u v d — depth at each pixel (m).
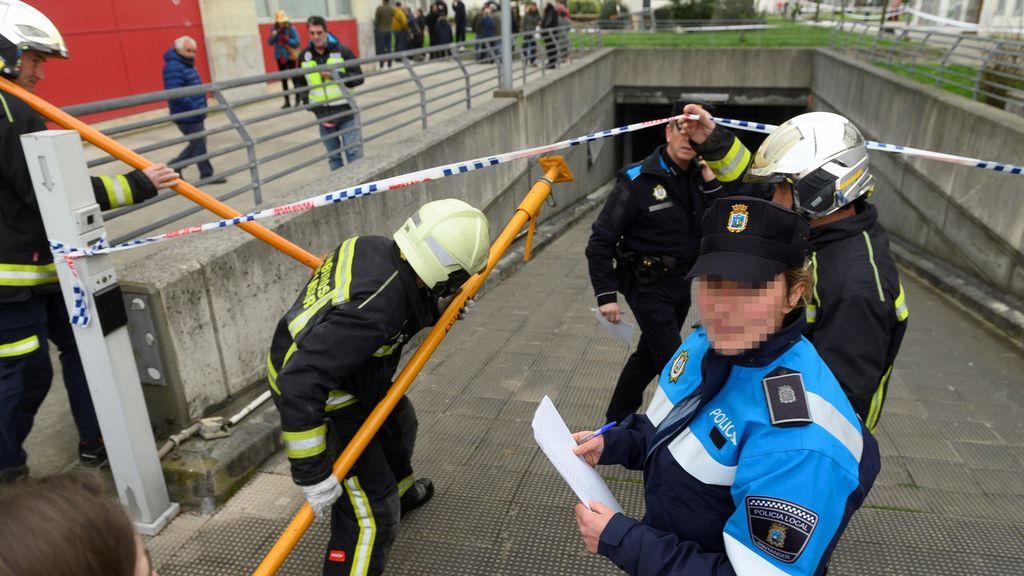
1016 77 7.69
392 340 2.04
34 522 0.61
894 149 2.76
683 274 2.93
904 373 4.56
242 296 3.35
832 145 1.67
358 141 5.45
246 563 2.54
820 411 1.18
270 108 10.98
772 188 1.83
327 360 1.84
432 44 17.53
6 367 2.45
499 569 2.51
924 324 5.85
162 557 2.56
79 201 2.26
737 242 1.18
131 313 2.86
